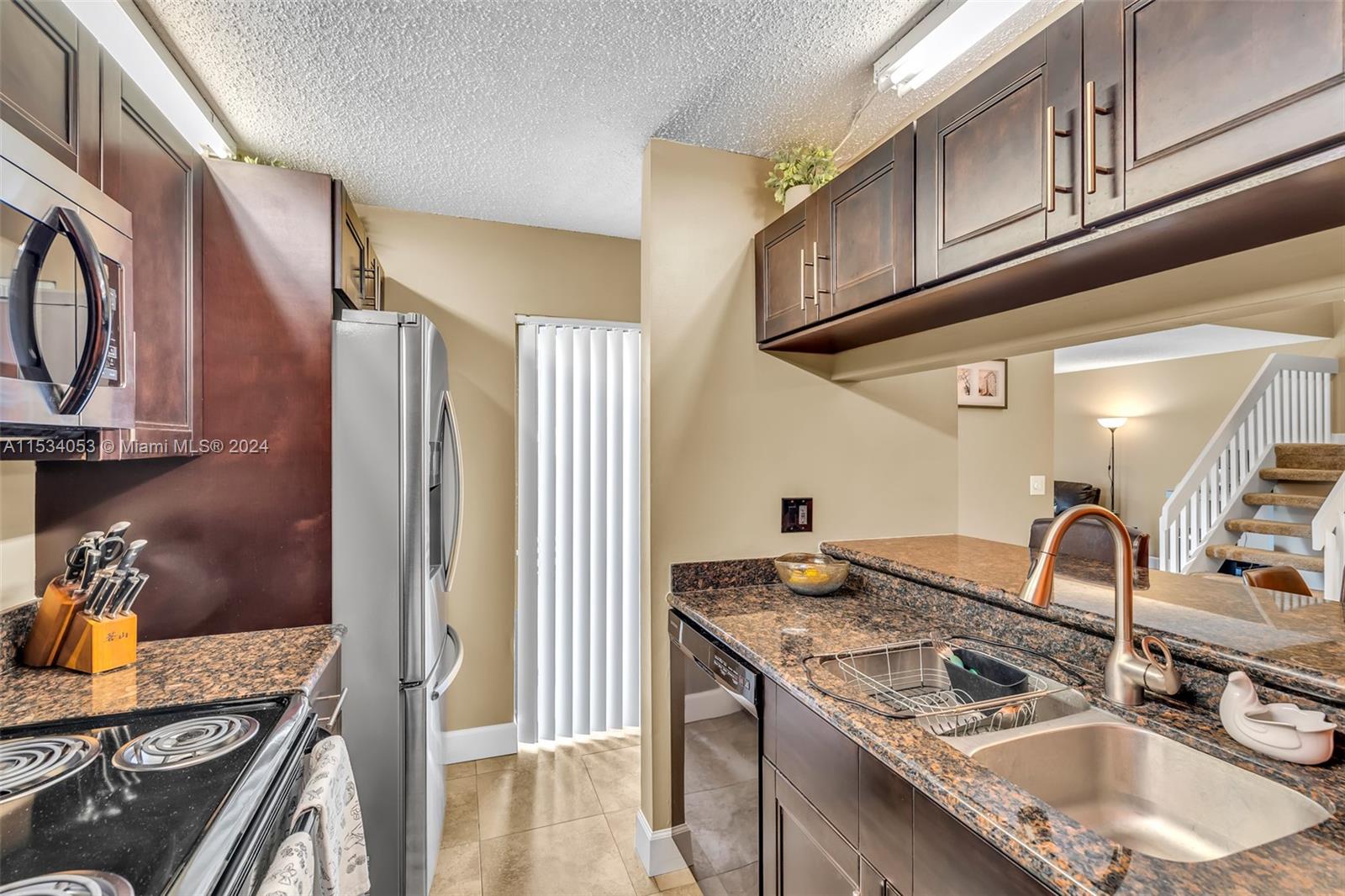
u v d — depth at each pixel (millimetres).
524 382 2777
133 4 1337
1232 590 1427
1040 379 2914
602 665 2867
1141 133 911
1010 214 1130
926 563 1783
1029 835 715
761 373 2086
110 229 1110
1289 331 3117
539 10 1382
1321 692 896
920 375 2305
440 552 1896
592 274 2859
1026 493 2885
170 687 1204
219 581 1632
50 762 923
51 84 1000
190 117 1743
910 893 915
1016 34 1493
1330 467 2723
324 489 1705
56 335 952
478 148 2037
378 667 1694
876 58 1572
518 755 2674
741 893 1473
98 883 660
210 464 1624
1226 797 879
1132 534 1576
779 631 1556
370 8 1364
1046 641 1350
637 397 2926
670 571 1974
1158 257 1095
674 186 1989
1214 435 3568
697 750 1728
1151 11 897
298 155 2068
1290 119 741
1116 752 1022
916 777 878
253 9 1360
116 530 1335
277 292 1682
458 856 1979
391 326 1719
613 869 1922
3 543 1303
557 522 2811
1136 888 622
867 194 1533
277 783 946
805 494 2139
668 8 1375
